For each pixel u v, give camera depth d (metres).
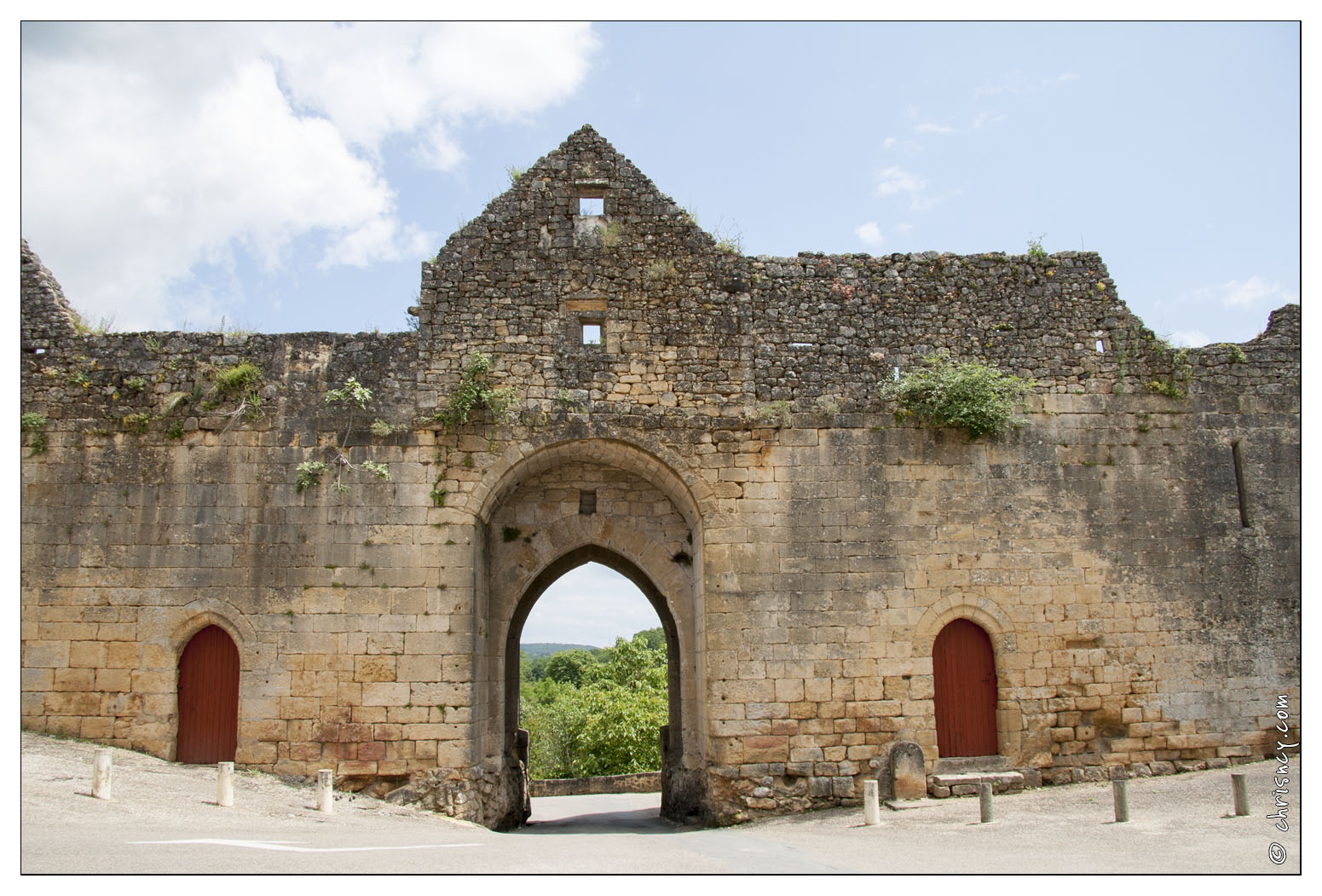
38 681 16.70
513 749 21.22
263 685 16.81
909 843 12.85
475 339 18.38
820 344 18.83
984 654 18.00
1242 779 13.48
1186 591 18.16
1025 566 18.03
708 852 12.45
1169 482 18.56
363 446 17.73
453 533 17.52
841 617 17.59
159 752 16.55
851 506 18.02
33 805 11.75
